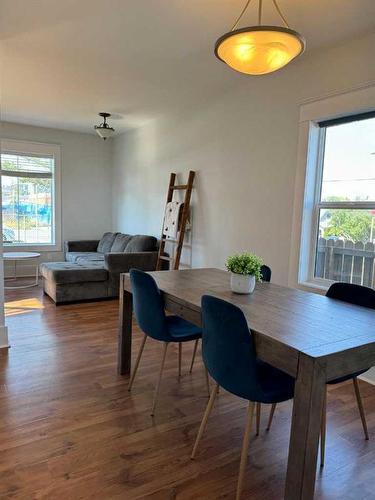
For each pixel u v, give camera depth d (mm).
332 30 2555
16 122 5809
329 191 3076
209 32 2668
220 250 4109
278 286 2410
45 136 6195
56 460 1745
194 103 4422
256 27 1590
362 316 1747
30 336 3400
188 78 3600
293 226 3205
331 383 1790
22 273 6227
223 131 4012
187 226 4629
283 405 2320
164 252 5207
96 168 6770
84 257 5621
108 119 5391
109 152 6867
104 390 2443
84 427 2018
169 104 4500
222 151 4035
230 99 3889
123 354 2658
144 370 2773
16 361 2846
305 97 3055
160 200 5340
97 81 3754
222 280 2508
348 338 1424
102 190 6871
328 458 1841
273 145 3383
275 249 3406
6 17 2500
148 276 2123
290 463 1342
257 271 2129
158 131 5320
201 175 4414
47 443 1868
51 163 6371
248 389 1517
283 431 2041
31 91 4129
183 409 2244
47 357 2939
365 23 2459
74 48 2986
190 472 1697
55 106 4738
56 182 6391
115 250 5812
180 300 1991
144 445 1881
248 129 3660
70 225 6613
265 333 1456
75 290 4586
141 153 5832
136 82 3756
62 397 2332
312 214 3166
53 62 3287
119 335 2664
